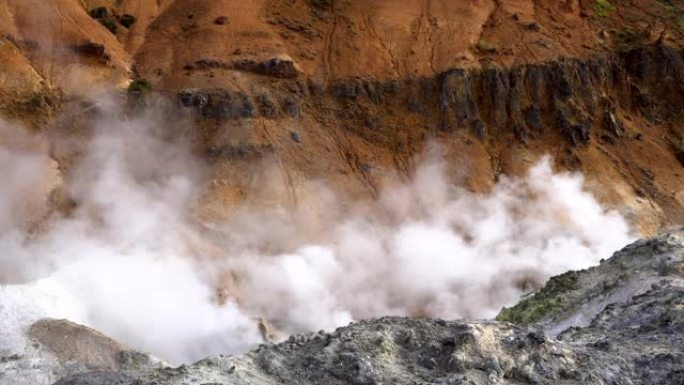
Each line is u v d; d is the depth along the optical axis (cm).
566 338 1892
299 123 5084
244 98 4988
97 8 5353
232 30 5325
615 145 5553
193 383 1566
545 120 5512
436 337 1762
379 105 5291
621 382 1627
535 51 5597
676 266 2320
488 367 1620
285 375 1638
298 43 5394
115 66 5062
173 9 5544
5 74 4731
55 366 2481
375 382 1580
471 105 5388
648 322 1938
